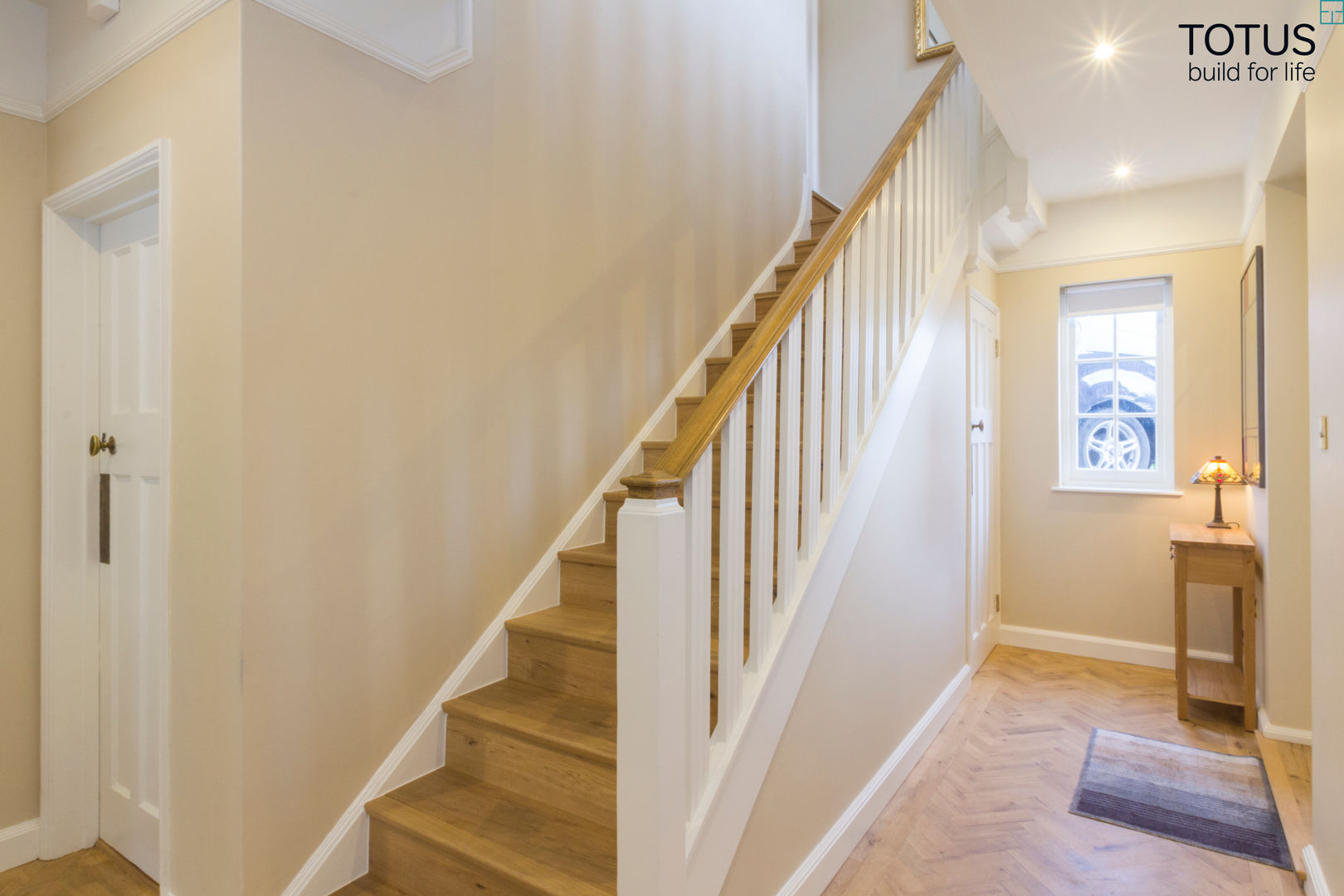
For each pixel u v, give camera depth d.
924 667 3.02
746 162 3.68
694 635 1.44
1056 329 4.33
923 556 2.97
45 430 2.23
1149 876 2.13
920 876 2.13
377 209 1.95
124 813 2.21
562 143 2.57
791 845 1.89
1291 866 2.16
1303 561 3.01
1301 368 2.97
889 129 4.71
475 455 2.24
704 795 1.48
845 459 2.25
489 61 2.29
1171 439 4.09
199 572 1.76
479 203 2.25
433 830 1.78
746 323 3.50
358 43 1.91
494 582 2.31
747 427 2.45
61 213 2.23
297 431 1.77
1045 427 4.36
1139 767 2.81
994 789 2.65
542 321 2.48
